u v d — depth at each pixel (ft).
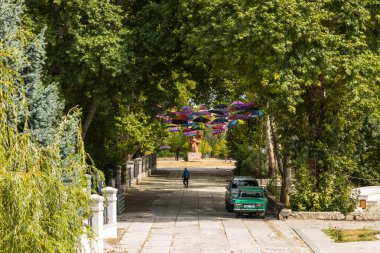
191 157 345.92
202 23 101.91
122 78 114.01
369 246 77.36
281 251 74.59
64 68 112.57
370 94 99.81
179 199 144.46
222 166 307.37
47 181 32.78
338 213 103.14
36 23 107.34
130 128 174.60
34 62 62.95
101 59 106.32
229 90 132.26
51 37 106.01
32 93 61.21
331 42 96.37
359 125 106.83
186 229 92.58
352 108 101.86
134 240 82.28
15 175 31.24
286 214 103.65
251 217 108.27
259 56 96.32
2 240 29.78
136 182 196.75
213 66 110.22
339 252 73.15
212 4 99.14
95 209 71.10
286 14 94.43
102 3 107.96
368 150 155.94
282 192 118.52
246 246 77.77
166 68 125.39
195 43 101.45
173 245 78.23
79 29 108.06
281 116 103.50
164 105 130.62
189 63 106.93
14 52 36.99
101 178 39.01
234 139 220.64
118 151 180.75
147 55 115.65
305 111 106.83
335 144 105.91
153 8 111.45
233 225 97.14
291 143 106.83
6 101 35.37
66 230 32.42
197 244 78.95
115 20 108.68
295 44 96.12
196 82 132.57
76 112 40.70
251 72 100.73
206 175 241.35
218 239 82.99
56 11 111.55
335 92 103.45
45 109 61.46
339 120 105.29
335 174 105.91
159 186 188.14
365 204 111.24
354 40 99.19
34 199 31.35
